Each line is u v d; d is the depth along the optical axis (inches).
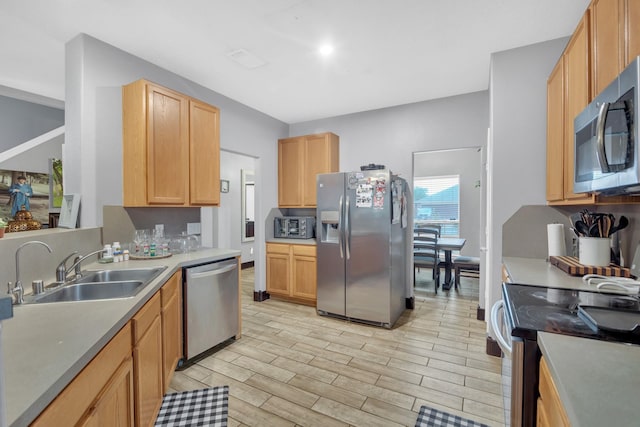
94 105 92.0
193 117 107.0
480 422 71.4
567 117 74.7
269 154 170.1
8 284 55.9
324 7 78.9
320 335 120.6
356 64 110.0
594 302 50.8
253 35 91.7
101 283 71.6
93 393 39.1
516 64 98.2
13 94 142.2
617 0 49.4
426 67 112.1
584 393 26.1
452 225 252.1
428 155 258.5
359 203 132.2
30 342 38.8
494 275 101.6
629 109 39.0
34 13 81.0
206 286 100.8
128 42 95.1
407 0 76.0
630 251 69.9
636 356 33.1
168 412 75.4
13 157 144.3
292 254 159.6
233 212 239.5
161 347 72.3
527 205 97.3
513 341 40.9
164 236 111.3
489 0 76.1
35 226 84.4
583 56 64.1
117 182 96.6
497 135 100.3
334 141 164.7
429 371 93.6
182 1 76.5
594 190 51.7
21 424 25.0
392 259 129.3
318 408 76.7
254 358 102.0
